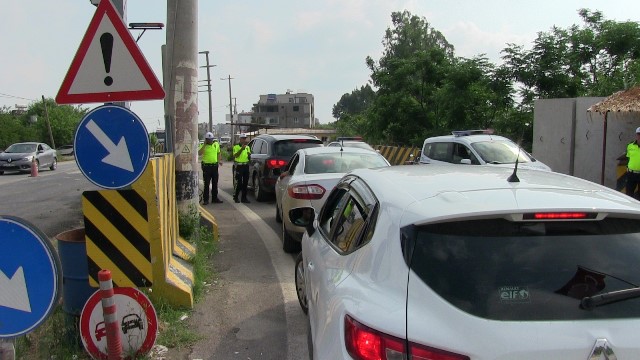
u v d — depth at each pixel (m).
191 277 5.82
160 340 4.48
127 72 4.05
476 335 2.04
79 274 4.27
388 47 46.91
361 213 3.16
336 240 3.54
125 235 4.25
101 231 4.24
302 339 4.62
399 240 2.43
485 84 22.28
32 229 3.26
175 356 4.27
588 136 14.61
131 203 4.24
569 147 15.10
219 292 5.93
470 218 2.32
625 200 2.56
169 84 7.45
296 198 7.41
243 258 7.50
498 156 11.81
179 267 5.87
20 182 21.20
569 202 2.41
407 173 3.31
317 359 2.66
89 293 4.29
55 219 11.41
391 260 2.42
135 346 4.05
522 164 11.52
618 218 2.40
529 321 2.09
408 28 45.88
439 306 2.15
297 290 5.37
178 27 7.39
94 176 3.99
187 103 7.44
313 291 3.55
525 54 21.17
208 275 6.49
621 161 12.59
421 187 2.80
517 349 2.01
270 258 7.50
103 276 3.73
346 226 3.42
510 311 2.11
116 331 3.80
